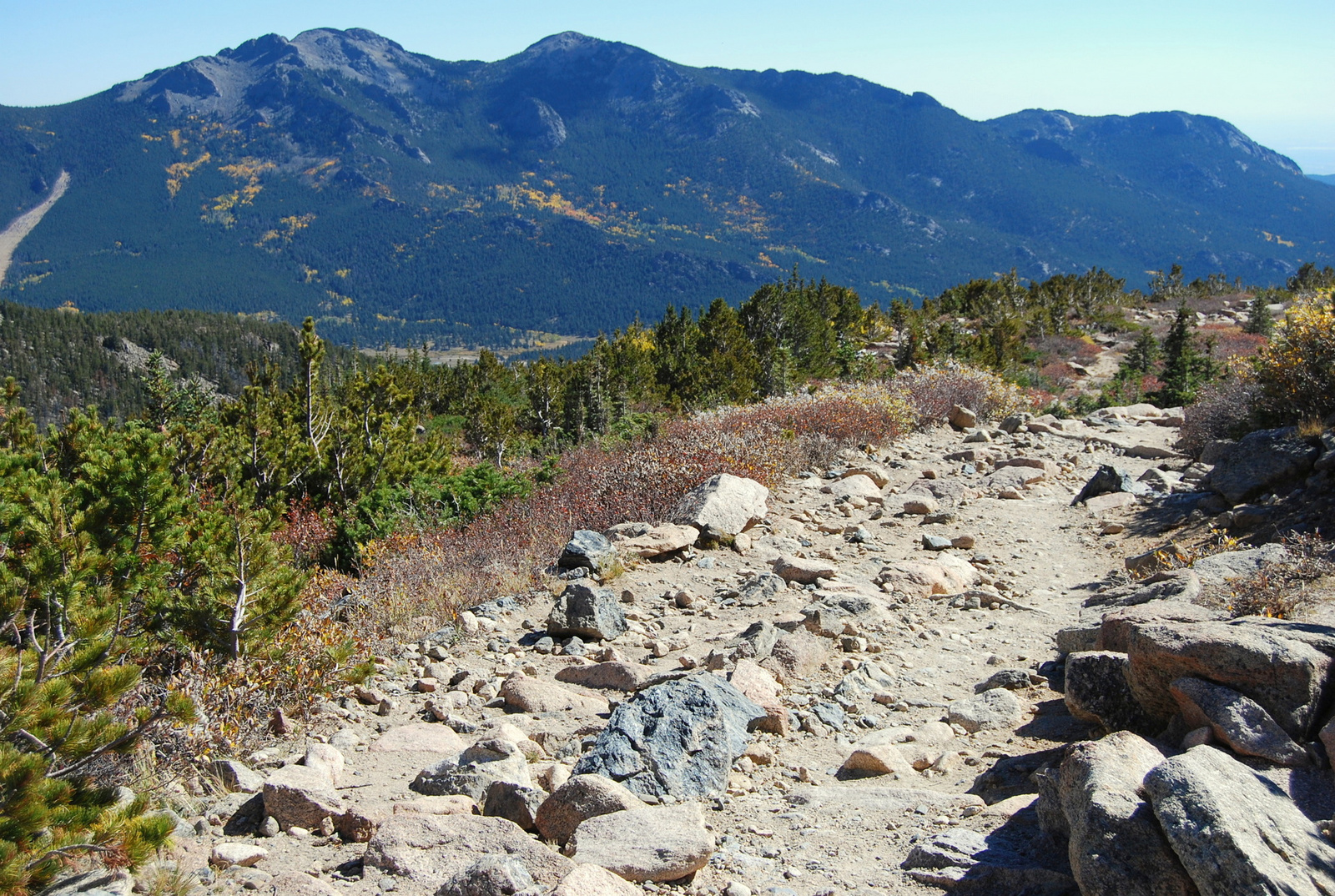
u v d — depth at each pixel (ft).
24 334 474.90
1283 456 32.58
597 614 24.12
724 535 33.68
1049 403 94.53
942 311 200.03
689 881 11.76
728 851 12.60
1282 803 10.04
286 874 11.99
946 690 20.02
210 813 14.47
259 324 620.08
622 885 10.90
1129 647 14.70
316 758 15.96
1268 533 28.27
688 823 12.43
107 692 14.02
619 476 41.75
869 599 24.82
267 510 24.29
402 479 50.01
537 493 42.19
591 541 31.07
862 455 51.26
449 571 30.42
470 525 37.76
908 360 119.85
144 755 15.31
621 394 103.76
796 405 57.16
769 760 16.33
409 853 12.09
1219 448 43.01
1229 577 21.57
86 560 17.29
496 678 21.44
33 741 13.21
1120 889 9.54
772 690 19.06
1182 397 89.35
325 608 27.22
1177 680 13.78
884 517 38.50
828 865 12.14
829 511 38.93
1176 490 39.19
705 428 50.80
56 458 33.27
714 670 20.49
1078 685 15.71
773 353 106.93
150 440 26.71
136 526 21.66
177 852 12.73
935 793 14.20
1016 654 21.99
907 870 11.71
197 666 18.71
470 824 12.73
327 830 13.58
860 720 18.28
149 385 86.22
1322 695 12.75
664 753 14.90
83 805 12.42
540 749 16.71
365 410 53.11
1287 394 39.60
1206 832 9.10
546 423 103.35
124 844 11.68
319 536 40.42
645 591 28.68
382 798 14.58
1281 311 157.17
